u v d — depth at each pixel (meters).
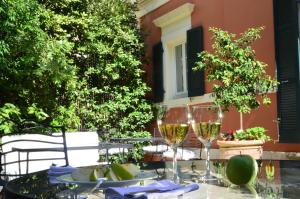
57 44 7.71
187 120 1.82
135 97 9.54
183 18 8.76
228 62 6.01
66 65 7.93
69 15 9.12
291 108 5.62
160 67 9.55
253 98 5.87
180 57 9.33
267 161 2.31
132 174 1.57
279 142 5.85
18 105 8.05
